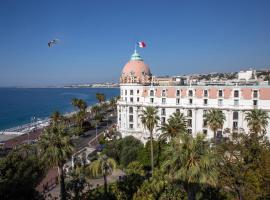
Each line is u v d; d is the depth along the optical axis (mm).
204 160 34562
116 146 99562
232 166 44812
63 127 57750
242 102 104750
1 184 35281
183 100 115688
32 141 139875
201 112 112375
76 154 104812
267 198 42375
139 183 68125
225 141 53469
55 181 77750
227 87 108062
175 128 79188
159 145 88188
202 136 37062
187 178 35281
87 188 71500
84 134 152250
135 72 133500
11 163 40375
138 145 99000
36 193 41219
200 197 47562
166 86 120500
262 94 102188
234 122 106500
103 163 58656
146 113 85688
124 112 129375
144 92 125062
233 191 49031
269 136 99500
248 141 47281
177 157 35531
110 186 66062
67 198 60938
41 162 51375
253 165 44344
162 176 63844
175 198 53375
